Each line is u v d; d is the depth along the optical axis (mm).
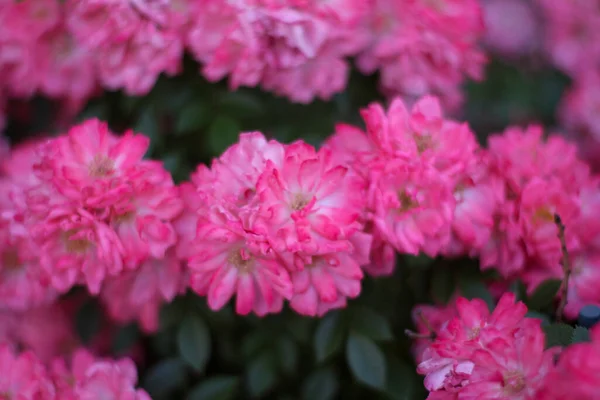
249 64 598
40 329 644
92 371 581
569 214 579
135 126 636
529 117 859
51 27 631
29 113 682
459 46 625
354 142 579
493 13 869
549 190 577
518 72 865
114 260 558
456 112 776
